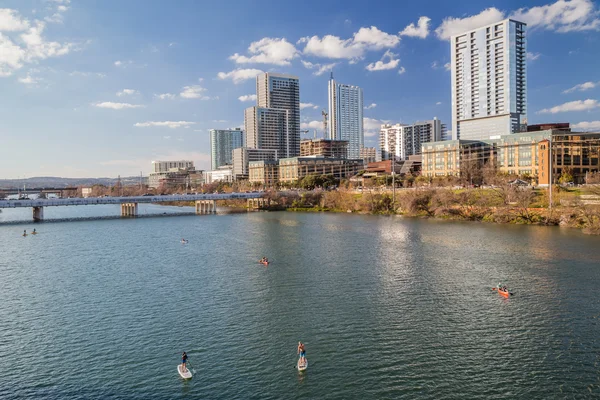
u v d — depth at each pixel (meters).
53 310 78.81
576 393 50.59
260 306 79.50
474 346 62.16
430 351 60.88
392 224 181.00
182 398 50.91
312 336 66.25
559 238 136.62
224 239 153.38
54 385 53.88
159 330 69.31
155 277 100.06
